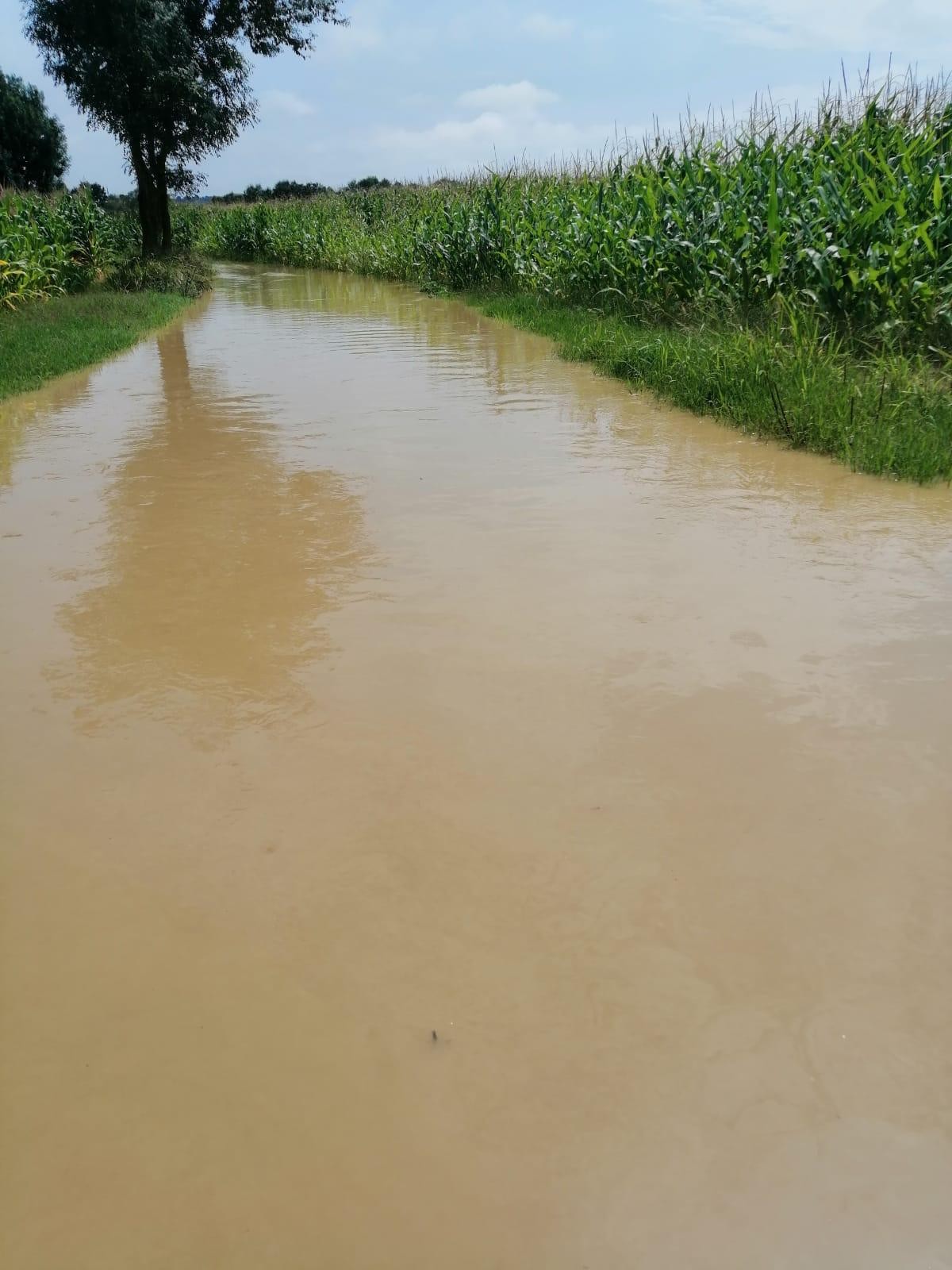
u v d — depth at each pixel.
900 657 2.79
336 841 2.04
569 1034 1.57
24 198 16.59
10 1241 1.28
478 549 3.70
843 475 4.70
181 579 3.48
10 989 1.67
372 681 2.70
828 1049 1.53
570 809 2.12
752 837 2.03
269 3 21.30
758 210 8.46
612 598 3.22
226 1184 1.35
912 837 2.02
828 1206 1.30
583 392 7.09
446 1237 1.27
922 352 6.41
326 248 25.25
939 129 7.51
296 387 7.48
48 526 4.14
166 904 1.87
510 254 14.64
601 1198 1.32
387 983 1.67
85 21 18.69
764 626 2.99
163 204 22.88
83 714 2.57
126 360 9.27
